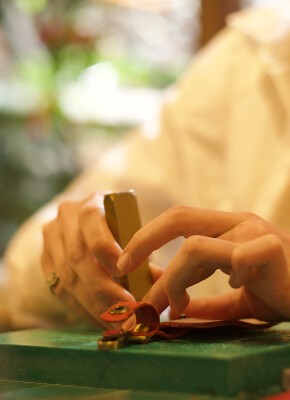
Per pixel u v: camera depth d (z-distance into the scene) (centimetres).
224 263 71
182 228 75
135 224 82
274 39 140
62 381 69
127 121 241
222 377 63
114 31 244
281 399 61
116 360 66
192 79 151
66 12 223
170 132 145
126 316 71
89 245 81
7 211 222
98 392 65
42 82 225
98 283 84
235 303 81
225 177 142
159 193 140
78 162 231
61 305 119
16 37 243
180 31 242
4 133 225
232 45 150
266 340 71
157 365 65
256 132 140
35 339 75
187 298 74
